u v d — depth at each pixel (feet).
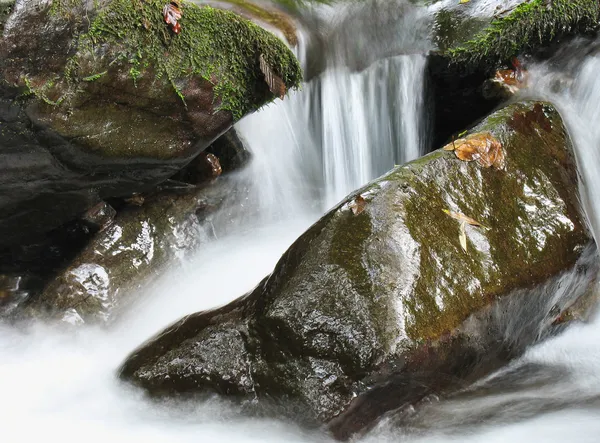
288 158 19.66
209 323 11.60
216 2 19.43
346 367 9.94
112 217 15.53
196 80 13.50
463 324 10.73
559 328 13.80
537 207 12.88
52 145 12.64
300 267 10.93
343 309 10.27
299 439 10.31
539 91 17.46
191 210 16.88
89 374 13.03
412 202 11.56
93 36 11.96
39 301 14.78
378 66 19.47
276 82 14.58
